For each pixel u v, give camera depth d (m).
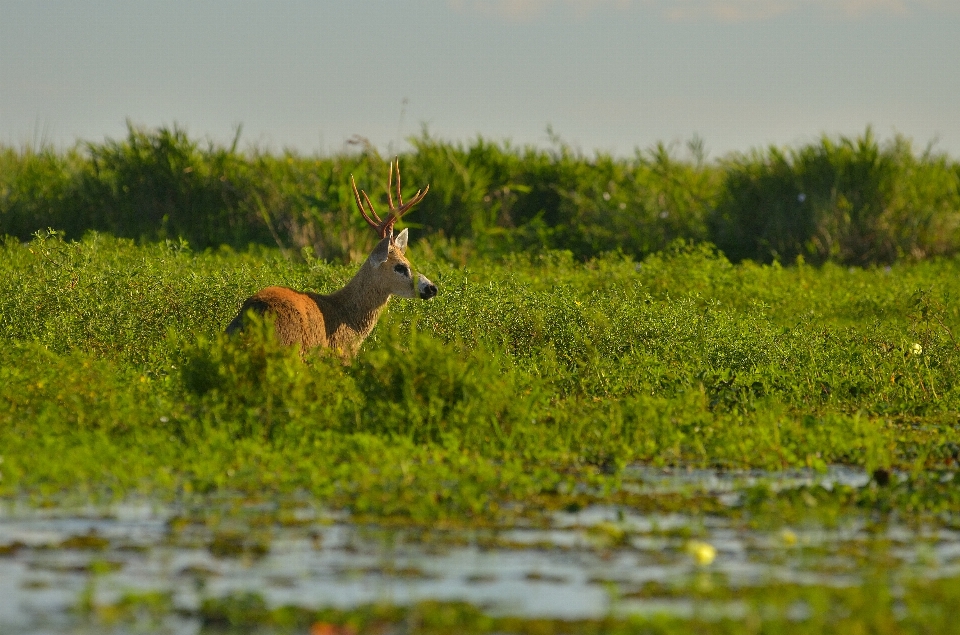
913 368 39.03
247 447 26.75
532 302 41.62
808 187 75.44
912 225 73.94
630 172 77.94
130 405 29.69
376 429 29.42
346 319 38.44
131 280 41.38
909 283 59.31
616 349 39.72
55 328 37.44
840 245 73.31
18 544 20.88
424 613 17.81
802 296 55.16
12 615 17.70
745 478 27.48
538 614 18.11
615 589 18.95
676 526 23.02
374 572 19.89
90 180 71.44
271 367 30.08
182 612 17.89
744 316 47.41
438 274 48.25
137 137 72.81
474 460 27.31
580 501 24.56
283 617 17.45
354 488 24.72
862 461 28.98
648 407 30.94
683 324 41.28
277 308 35.47
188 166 71.38
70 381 30.11
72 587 18.89
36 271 43.09
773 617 17.83
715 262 61.03
